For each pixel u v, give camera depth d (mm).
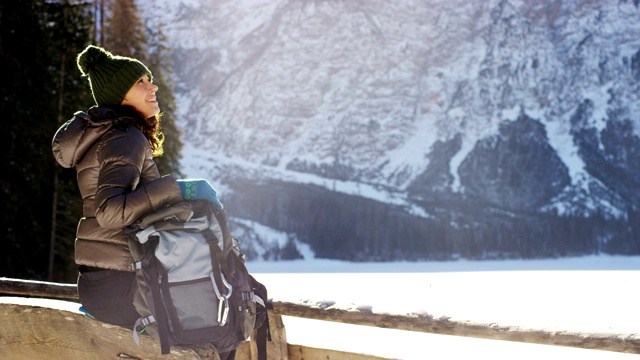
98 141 2303
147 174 2371
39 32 28953
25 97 27656
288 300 3291
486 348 11875
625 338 2416
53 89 29391
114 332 2352
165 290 2182
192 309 2203
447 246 168750
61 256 29297
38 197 27875
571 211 180500
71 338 2469
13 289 4117
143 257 2213
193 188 2324
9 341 2633
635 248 174875
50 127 28406
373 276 65188
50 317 2521
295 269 131625
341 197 177750
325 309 3109
